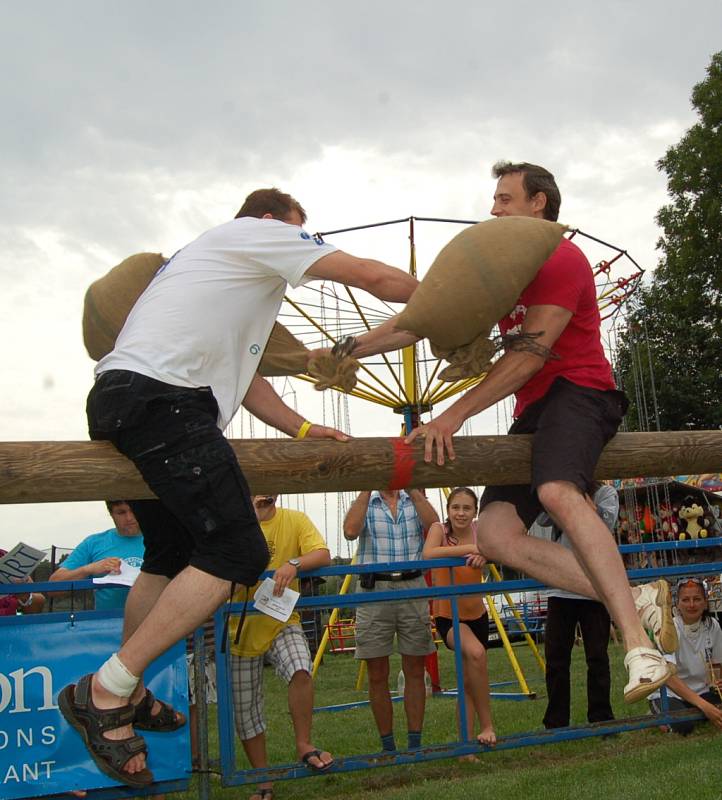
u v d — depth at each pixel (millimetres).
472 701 5164
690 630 5512
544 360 3195
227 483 2676
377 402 9586
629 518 12461
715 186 23156
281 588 4348
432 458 3213
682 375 23312
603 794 3605
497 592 4707
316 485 3170
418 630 5184
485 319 3049
